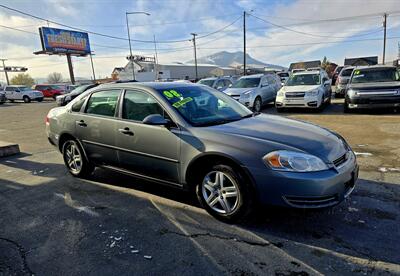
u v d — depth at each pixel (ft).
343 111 37.17
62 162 19.58
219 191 10.89
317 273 8.02
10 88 100.68
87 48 163.53
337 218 10.84
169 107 12.03
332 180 9.50
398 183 13.66
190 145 11.08
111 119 13.70
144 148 12.48
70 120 15.66
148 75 211.20
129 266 8.56
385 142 20.95
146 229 10.59
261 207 10.17
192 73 261.65
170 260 8.78
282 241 9.58
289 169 9.45
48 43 145.48
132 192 13.97
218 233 10.19
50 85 111.45
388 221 10.49
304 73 40.65
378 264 8.28
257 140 10.19
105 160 14.42
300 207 9.46
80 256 9.13
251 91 39.99
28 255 9.28
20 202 13.30
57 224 11.17
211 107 13.24
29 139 29.07
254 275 8.02
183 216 11.47
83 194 13.96
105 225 10.98
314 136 10.78
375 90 31.96
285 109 40.40
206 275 8.08
